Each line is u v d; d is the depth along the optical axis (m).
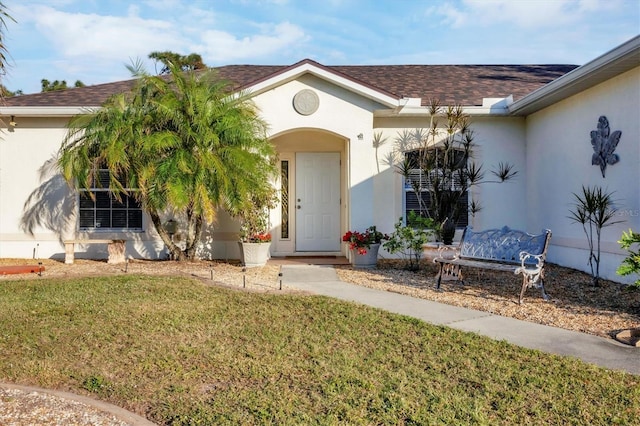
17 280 8.37
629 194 7.95
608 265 8.63
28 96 11.80
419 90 12.41
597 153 8.78
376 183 11.57
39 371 4.23
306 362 4.41
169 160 8.64
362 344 4.92
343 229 12.30
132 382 4.01
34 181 11.21
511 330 5.49
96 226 11.38
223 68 14.27
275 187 12.03
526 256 6.99
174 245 10.67
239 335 5.23
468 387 3.83
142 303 6.62
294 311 6.23
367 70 14.62
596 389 3.77
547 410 3.43
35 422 3.22
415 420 3.26
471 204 11.38
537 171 11.16
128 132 8.70
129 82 13.17
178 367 4.31
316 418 3.29
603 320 5.92
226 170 8.91
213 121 9.17
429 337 5.13
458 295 7.43
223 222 11.42
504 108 11.30
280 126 10.51
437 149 11.24
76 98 11.63
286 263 10.75
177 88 9.70
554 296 7.36
